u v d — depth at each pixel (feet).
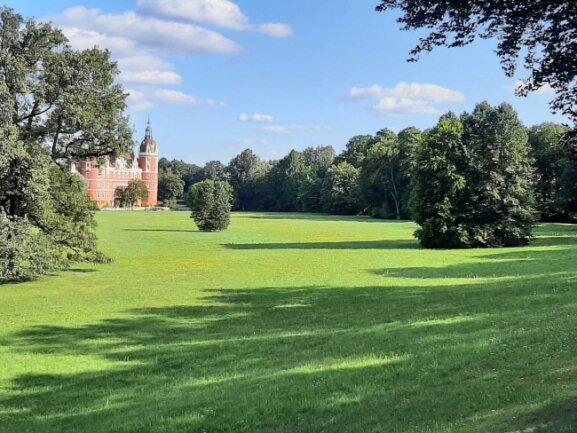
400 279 91.76
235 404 30.53
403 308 61.00
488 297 61.57
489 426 20.86
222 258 134.82
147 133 640.17
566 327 38.40
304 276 99.19
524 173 171.94
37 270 95.71
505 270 98.22
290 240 195.83
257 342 48.83
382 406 27.45
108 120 102.53
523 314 47.60
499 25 27.40
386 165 372.99
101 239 196.44
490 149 166.20
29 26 95.25
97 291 85.30
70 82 98.78
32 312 68.13
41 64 97.81
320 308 66.23
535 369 29.55
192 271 109.91
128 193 588.91
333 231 246.27
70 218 107.24
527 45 27.53
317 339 47.32
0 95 87.86
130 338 54.08
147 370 42.16
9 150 86.79
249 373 38.01
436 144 169.78
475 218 166.09
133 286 90.27
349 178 459.73
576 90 26.91
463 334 42.16
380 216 388.78
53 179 103.71
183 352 47.11
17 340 53.72
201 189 247.09
